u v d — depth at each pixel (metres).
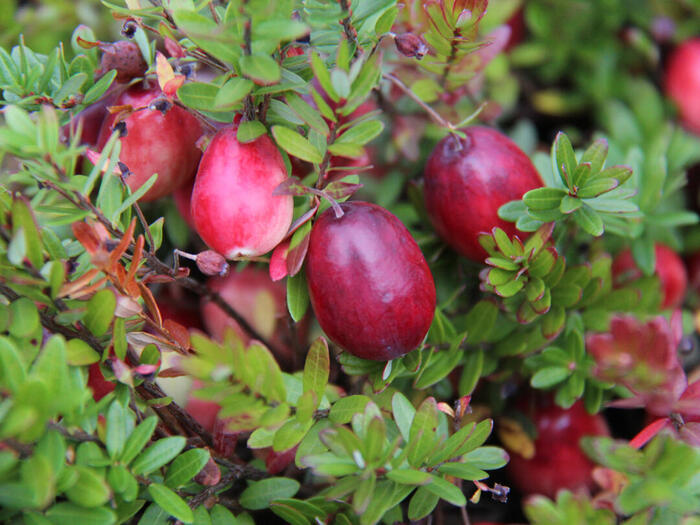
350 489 0.11
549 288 0.14
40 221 0.12
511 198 0.14
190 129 0.13
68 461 0.11
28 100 0.13
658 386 0.11
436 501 0.12
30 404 0.10
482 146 0.14
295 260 0.12
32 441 0.10
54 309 0.11
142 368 0.11
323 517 0.12
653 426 0.12
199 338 0.10
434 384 0.14
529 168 0.14
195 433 0.13
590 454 0.13
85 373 0.11
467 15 0.13
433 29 0.14
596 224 0.13
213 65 0.12
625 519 0.12
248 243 0.12
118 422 0.11
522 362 0.14
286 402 0.11
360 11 0.13
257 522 0.13
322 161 0.12
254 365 0.11
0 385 0.10
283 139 0.12
